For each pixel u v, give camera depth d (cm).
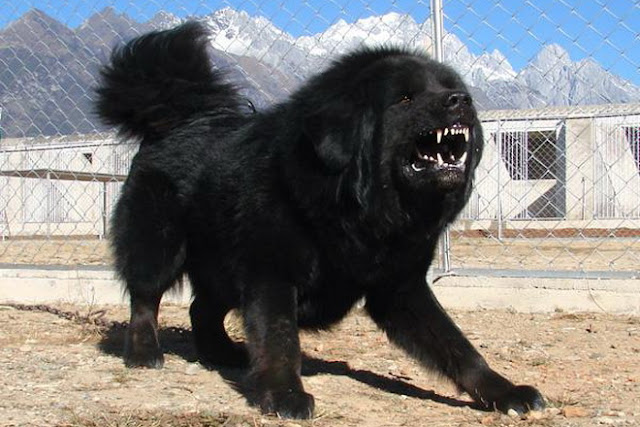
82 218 791
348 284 281
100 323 391
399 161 269
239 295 290
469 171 278
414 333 284
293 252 273
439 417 261
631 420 252
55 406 258
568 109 590
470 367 274
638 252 666
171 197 315
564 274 409
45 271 467
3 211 774
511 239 645
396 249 275
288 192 271
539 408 261
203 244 311
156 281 319
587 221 683
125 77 333
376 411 266
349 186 267
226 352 324
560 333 363
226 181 291
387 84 269
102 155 618
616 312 394
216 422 248
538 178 645
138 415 251
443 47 405
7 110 489
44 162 665
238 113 328
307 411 252
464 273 419
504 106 405
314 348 349
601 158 618
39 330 373
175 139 321
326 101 267
